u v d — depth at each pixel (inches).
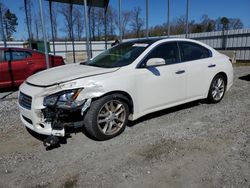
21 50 282.5
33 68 286.2
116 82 134.3
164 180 99.0
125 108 142.7
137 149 125.7
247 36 705.6
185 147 127.0
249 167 107.3
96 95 127.0
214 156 117.2
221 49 784.9
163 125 159.2
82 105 123.3
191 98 182.7
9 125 163.2
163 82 157.6
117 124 142.1
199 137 139.4
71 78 127.4
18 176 104.3
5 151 127.1
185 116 176.7
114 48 180.1
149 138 138.9
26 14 402.9
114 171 106.1
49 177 103.0
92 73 133.7
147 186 95.3
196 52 185.8
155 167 108.6
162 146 128.5
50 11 462.6
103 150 125.7
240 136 139.9
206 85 192.9
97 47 883.4
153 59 147.8
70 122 127.8
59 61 314.2
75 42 877.2
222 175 101.6
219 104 207.8
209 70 191.2
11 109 201.0
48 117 121.3
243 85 301.1
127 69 141.9
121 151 124.1
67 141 137.3
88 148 128.4
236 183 96.0
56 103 119.6
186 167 108.1
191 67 175.6
